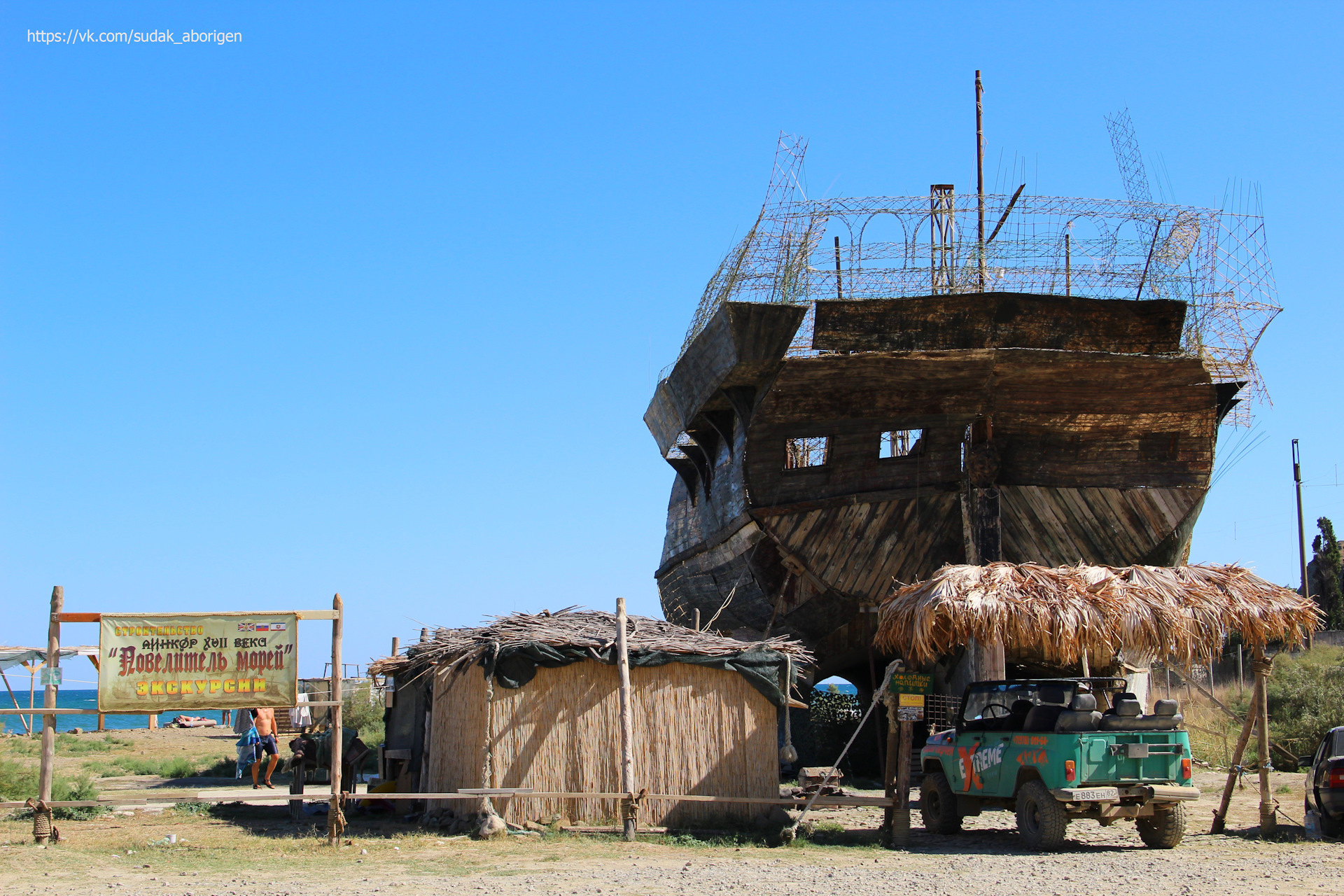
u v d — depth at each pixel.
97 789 19.72
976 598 13.03
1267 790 14.08
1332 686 29.23
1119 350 22.22
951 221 22.55
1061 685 13.77
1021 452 23.64
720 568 28.39
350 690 34.03
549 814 14.03
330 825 12.90
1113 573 13.96
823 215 21.19
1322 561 54.53
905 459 23.61
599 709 14.38
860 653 27.00
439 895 9.41
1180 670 17.66
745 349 21.25
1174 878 10.43
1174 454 24.12
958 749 14.44
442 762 15.12
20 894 9.41
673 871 10.98
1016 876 10.64
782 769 25.25
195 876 10.54
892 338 21.70
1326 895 9.39
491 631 14.80
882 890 9.66
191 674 12.66
